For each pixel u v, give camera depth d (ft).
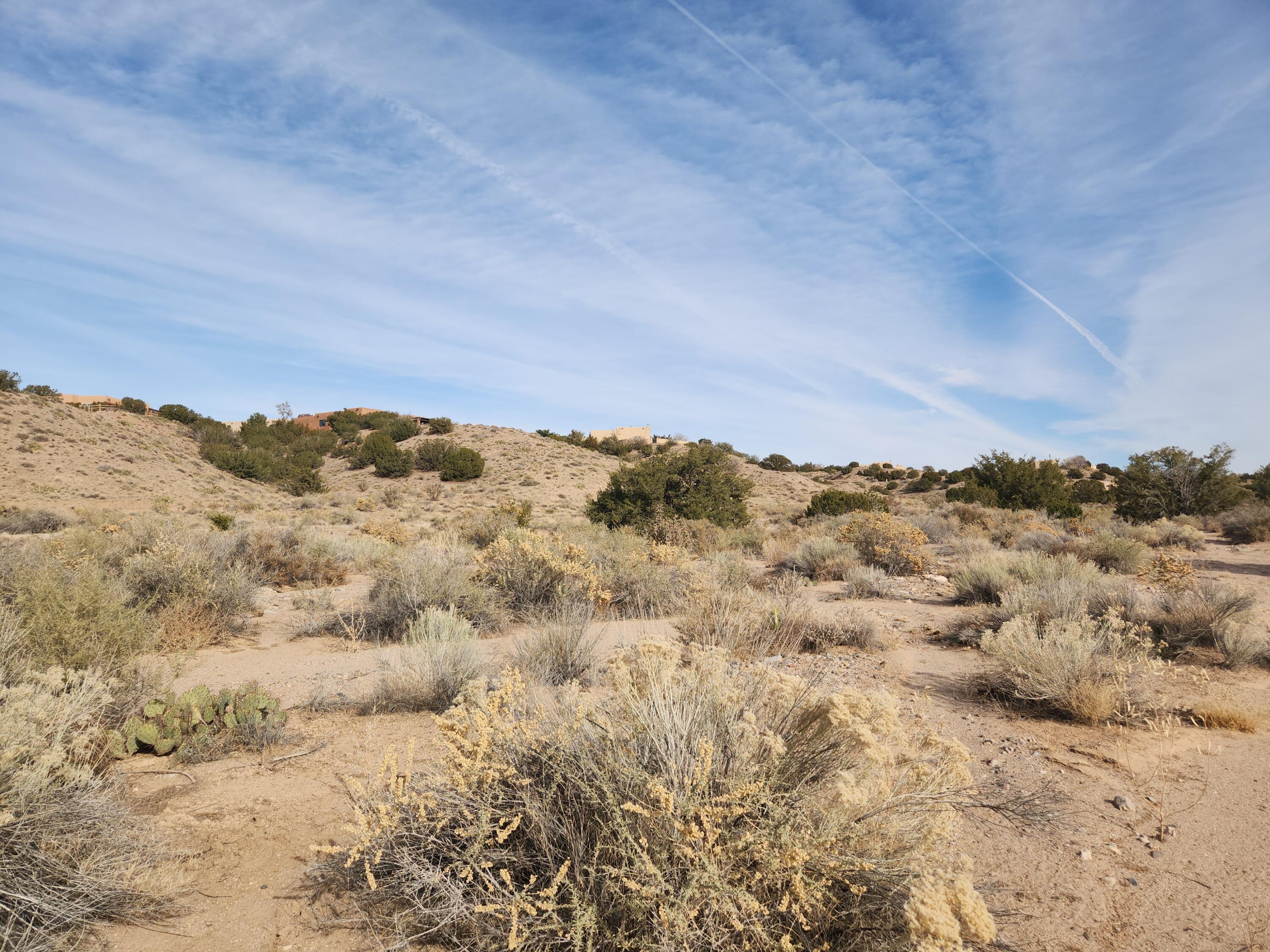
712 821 7.87
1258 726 16.87
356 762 14.99
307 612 33.63
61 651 16.21
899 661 23.94
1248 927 9.07
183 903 9.74
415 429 255.91
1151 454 104.27
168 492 146.20
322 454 236.63
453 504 165.58
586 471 209.15
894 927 7.32
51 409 168.04
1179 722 17.19
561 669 21.25
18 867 9.05
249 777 14.21
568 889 8.27
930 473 227.81
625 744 9.46
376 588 34.99
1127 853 11.09
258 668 24.29
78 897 9.21
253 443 225.76
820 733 9.33
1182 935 8.96
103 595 18.30
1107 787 13.61
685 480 82.38
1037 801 12.40
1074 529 72.79
